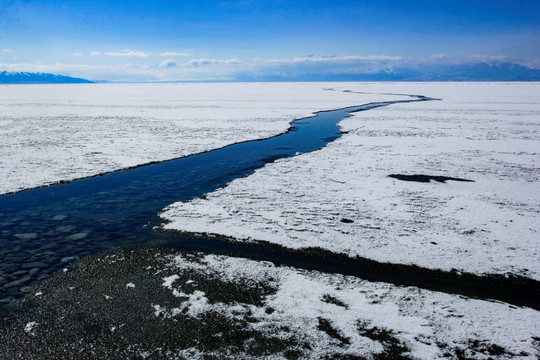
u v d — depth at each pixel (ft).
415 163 36.04
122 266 16.08
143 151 42.88
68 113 89.30
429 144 46.44
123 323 12.20
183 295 13.84
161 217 21.89
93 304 13.29
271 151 43.73
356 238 18.70
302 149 44.70
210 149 44.50
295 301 13.43
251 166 35.99
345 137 52.54
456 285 14.53
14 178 30.76
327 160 37.70
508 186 28.12
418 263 16.17
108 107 108.99
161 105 116.37
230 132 57.82
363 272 15.52
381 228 19.90
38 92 246.06
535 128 59.67
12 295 13.82
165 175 32.58
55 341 11.34
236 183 29.27
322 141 50.16
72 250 17.66
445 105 107.86
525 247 17.57
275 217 21.57
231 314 12.66
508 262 16.20
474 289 14.26
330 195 25.84
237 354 10.71
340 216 21.71
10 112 92.02
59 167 34.78
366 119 74.33
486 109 93.56
